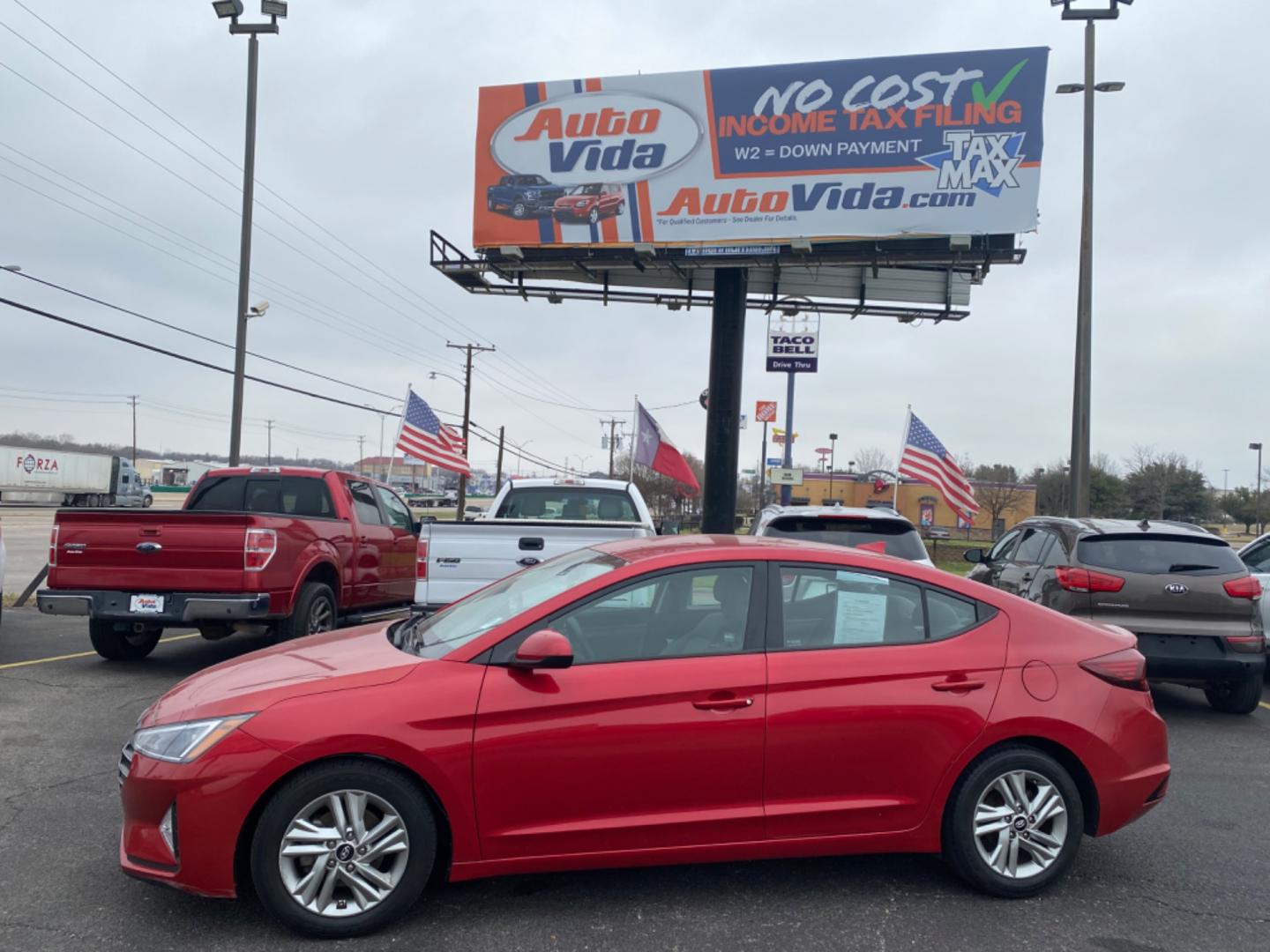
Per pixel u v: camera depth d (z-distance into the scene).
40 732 6.27
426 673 3.70
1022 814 4.00
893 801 3.90
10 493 51.03
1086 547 7.66
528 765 3.62
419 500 75.75
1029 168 17.20
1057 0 16.25
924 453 20.31
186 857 3.46
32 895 3.85
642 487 48.19
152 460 110.19
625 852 3.73
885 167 17.55
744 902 3.93
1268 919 3.87
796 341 27.44
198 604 7.43
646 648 3.91
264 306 19.88
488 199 19.08
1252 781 5.92
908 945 3.58
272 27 19.31
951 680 3.96
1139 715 4.16
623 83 18.55
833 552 4.20
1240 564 7.58
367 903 3.54
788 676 3.84
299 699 3.58
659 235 18.42
